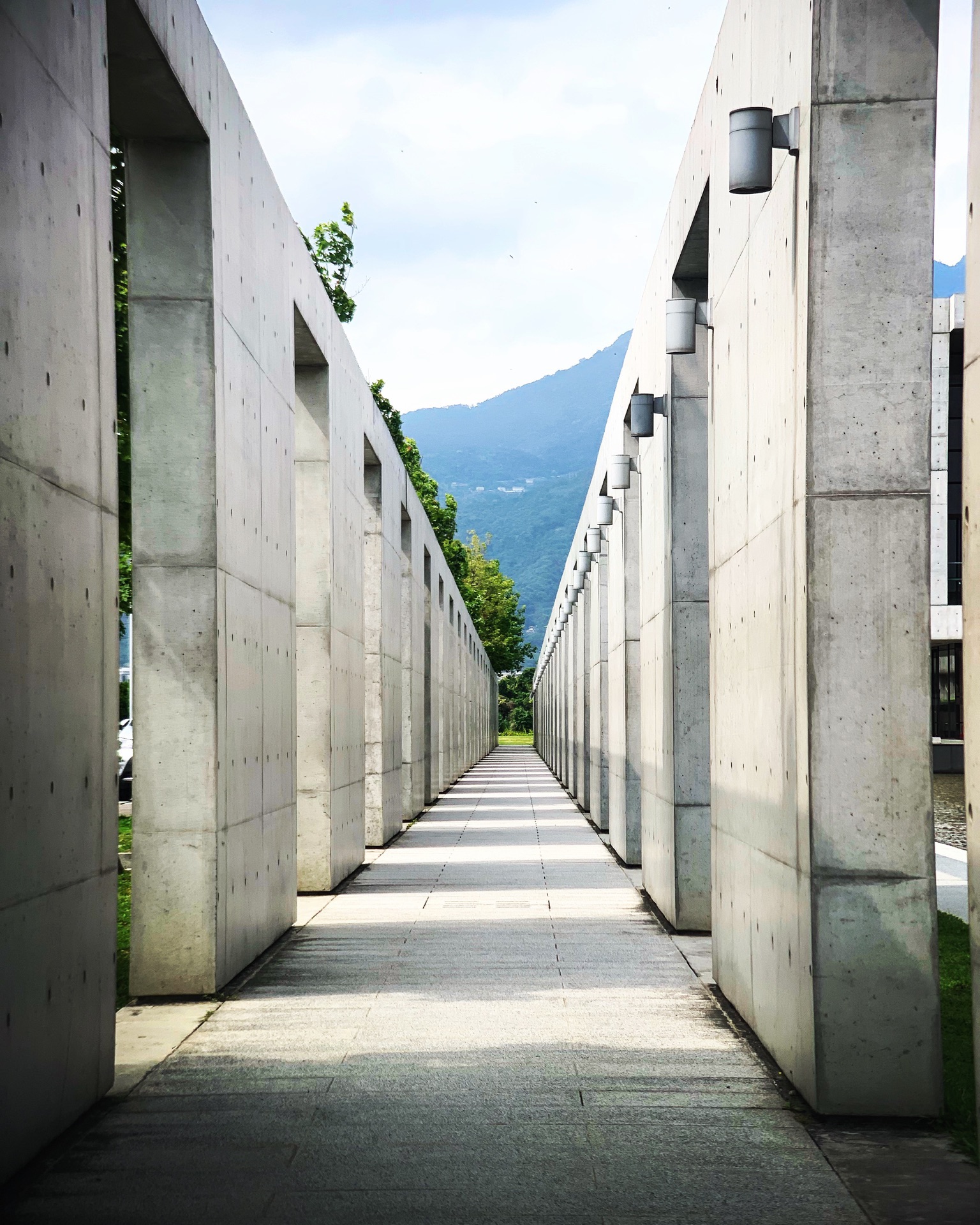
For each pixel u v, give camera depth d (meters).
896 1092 4.55
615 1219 3.64
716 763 6.88
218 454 6.71
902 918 4.58
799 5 4.80
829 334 4.64
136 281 6.64
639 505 12.59
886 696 4.62
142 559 6.64
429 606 22.92
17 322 3.87
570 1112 4.66
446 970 7.36
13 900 3.87
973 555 3.45
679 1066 5.29
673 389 8.81
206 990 6.62
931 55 4.57
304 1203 3.77
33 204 4.03
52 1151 4.22
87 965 4.60
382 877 11.95
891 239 4.61
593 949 8.08
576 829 17.20
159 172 6.64
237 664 7.19
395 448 16.67
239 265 7.34
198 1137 4.38
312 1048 5.61
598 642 17.31
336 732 11.14
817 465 4.65
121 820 16.91
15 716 3.86
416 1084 5.03
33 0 4.07
